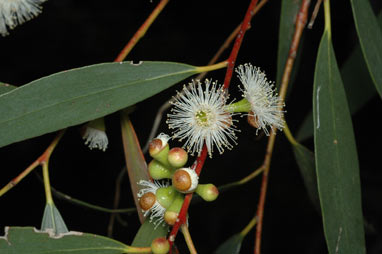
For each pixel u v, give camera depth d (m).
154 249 0.30
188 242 0.30
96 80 0.32
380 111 0.69
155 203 0.31
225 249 0.38
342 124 0.32
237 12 0.76
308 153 0.37
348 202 0.32
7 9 0.32
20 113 0.31
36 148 0.68
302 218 0.67
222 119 0.32
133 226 0.62
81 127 0.34
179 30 0.77
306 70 0.70
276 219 0.67
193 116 0.32
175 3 0.77
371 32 0.33
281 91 0.35
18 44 0.72
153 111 0.67
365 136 0.70
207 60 0.76
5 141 0.31
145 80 0.32
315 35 0.68
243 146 0.69
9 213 0.64
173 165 0.31
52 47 0.73
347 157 0.32
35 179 0.66
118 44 0.76
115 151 0.69
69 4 0.75
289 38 0.37
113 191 0.67
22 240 0.31
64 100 0.31
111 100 0.32
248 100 0.32
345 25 0.68
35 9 0.33
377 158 0.68
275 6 0.71
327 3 0.33
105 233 0.62
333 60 0.33
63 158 0.69
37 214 0.65
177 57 0.76
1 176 0.66
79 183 0.68
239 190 0.68
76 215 0.64
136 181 0.33
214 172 0.68
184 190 0.30
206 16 0.77
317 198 0.39
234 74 0.62
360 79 0.38
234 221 0.67
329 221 0.31
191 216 0.66
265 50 0.72
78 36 0.75
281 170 0.69
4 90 0.33
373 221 0.62
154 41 0.76
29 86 0.31
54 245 0.31
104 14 0.76
